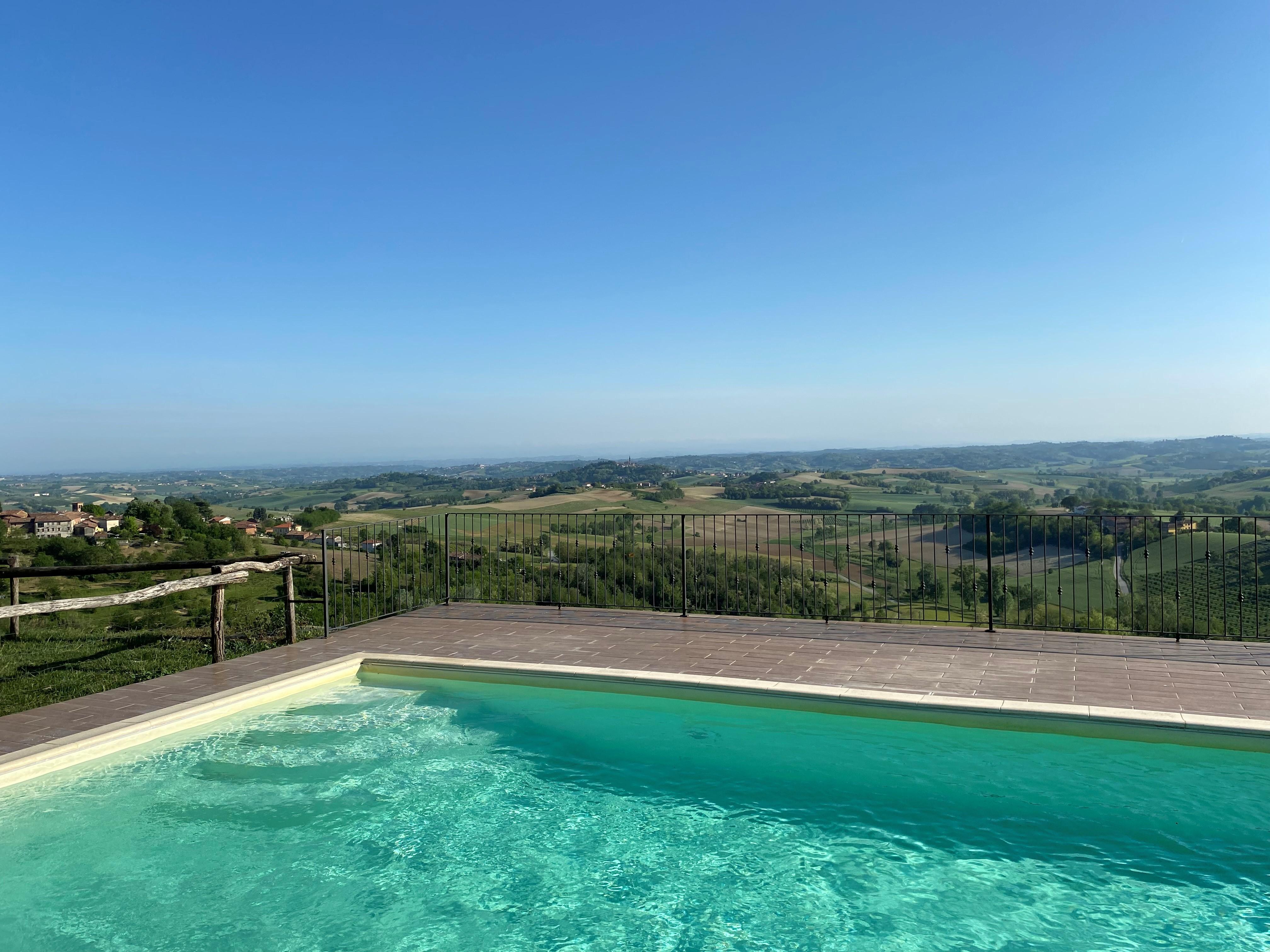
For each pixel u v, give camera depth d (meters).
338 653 6.44
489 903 3.19
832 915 3.07
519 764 4.49
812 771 4.30
